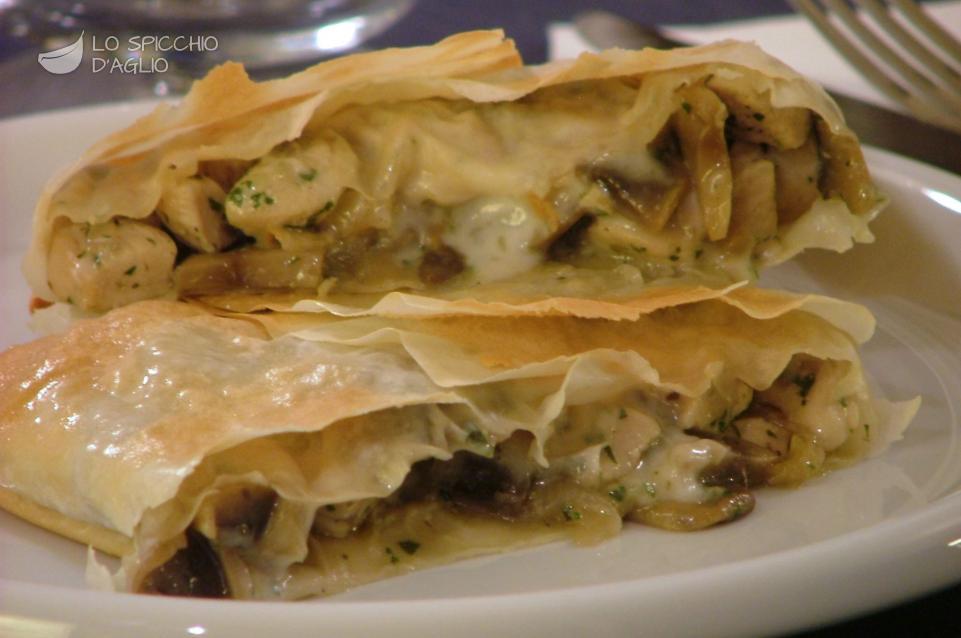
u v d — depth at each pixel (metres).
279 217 0.45
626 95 0.46
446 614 0.37
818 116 0.46
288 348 0.43
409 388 0.42
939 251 0.48
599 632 0.38
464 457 0.43
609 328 0.44
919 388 0.46
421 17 0.65
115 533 0.41
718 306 0.45
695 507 0.42
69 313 0.46
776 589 0.38
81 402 0.42
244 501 0.41
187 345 0.43
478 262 0.45
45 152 0.51
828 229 0.46
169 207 0.45
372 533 0.42
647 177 0.45
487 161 0.45
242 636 0.37
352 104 0.46
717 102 0.45
